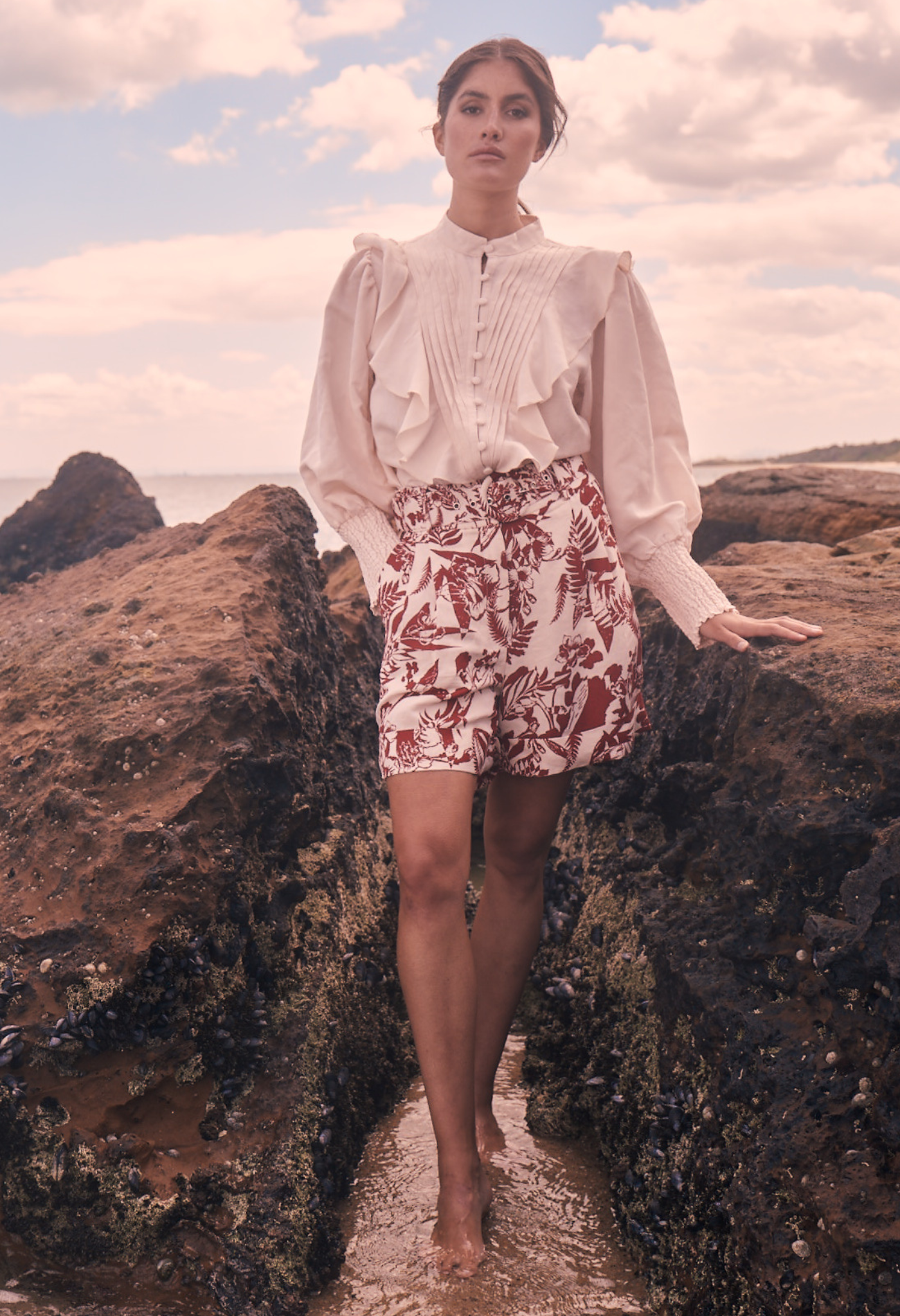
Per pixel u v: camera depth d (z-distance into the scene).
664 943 2.49
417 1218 2.32
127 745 2.69
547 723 2.32
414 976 2.15
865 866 1.88
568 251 2.39
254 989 2.54
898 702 2.09
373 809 3.66
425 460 2.33
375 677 4.37
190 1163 2.27
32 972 2.32
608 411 2.49
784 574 3.14
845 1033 1.90
